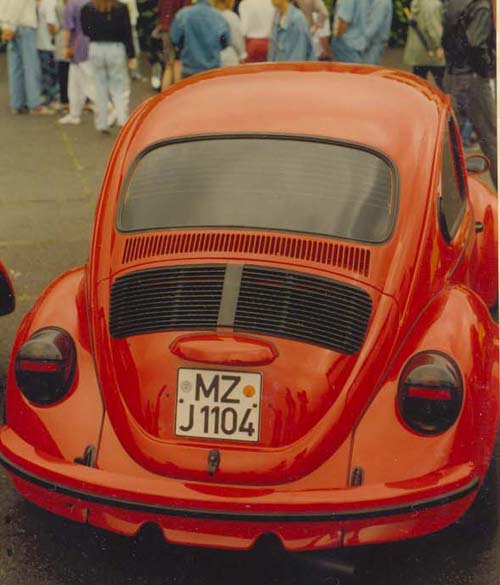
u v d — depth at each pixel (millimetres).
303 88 4547
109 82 11945
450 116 4891
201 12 10047
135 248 3994
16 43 12922
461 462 3479
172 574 3824
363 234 3904
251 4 11211
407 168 4141
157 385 3604
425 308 3826
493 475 4113
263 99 4465
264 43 11297
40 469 3557
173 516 3381
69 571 3850
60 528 4133
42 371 3693
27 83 13031
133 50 11883
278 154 4176
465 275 4637
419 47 11609
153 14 16641
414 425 3484
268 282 3744
